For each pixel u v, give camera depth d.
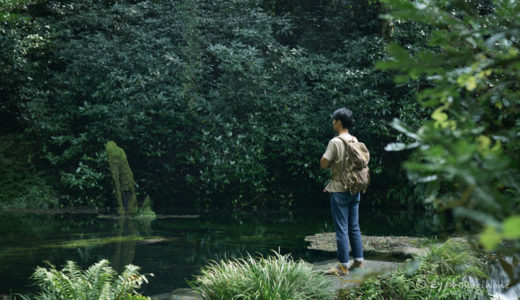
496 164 0.90
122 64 12.27
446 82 1.22
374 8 12.76
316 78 12.38
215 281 3.98
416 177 1.07
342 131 5.04
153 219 10.38
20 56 11.92
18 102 12.46
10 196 11.96
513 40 1.33
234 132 12.42
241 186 12.45
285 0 13.60
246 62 11.69
